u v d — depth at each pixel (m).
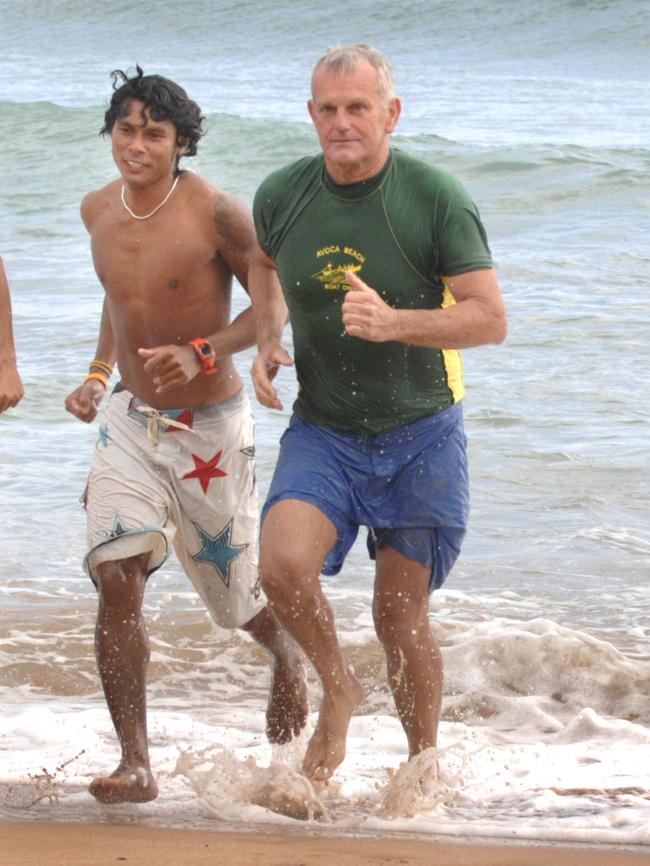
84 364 24.19
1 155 54.31
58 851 6.81
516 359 24.48
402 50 104.50
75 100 78.31
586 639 12.30
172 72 97.44
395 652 8.42
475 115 70.75
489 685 11.95
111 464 8.98
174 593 14.42
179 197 9.07
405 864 6.86
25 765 9.49
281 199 8.16
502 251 36.09
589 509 17.05
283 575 7.93
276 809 8.15
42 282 32.59
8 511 17.00
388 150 7.97
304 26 114.06
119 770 8.27
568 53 100.69
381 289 7.98
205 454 9.15
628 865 6.95
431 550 8.38
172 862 6.69
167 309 9.12
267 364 8.58
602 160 49.22
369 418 8.25
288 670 9.60
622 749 10.15
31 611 13.65
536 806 8.48
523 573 14.88
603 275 32.44
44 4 131.62
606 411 21.28
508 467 18.64
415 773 8.37
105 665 8.55
